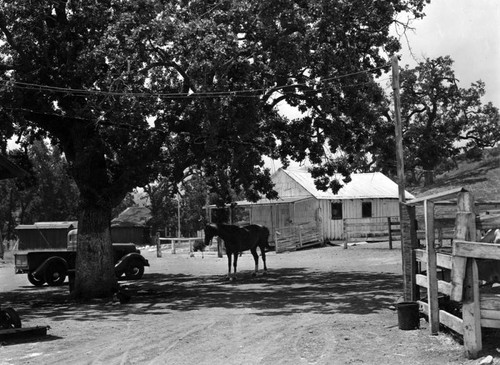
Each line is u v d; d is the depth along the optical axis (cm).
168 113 1772
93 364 841
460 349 807
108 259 1869
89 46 1756
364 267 2483
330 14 1678
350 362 785
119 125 1653
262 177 2358
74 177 1861
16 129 1978
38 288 2314
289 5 1636
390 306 1302
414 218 1112
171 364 823
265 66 1686
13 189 6706
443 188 4425
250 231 2248
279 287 1881
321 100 1772
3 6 1711
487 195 3553
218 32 1538
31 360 877
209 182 2373
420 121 5641
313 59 1745
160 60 1689
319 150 2050
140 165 1792
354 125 2000
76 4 1725
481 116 5600
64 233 3575
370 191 3975
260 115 1758
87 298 1809
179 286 2078
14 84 1641
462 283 754
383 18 1794
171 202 6644
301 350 883
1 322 1130
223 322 1195
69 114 1745
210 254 3881
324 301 1477
